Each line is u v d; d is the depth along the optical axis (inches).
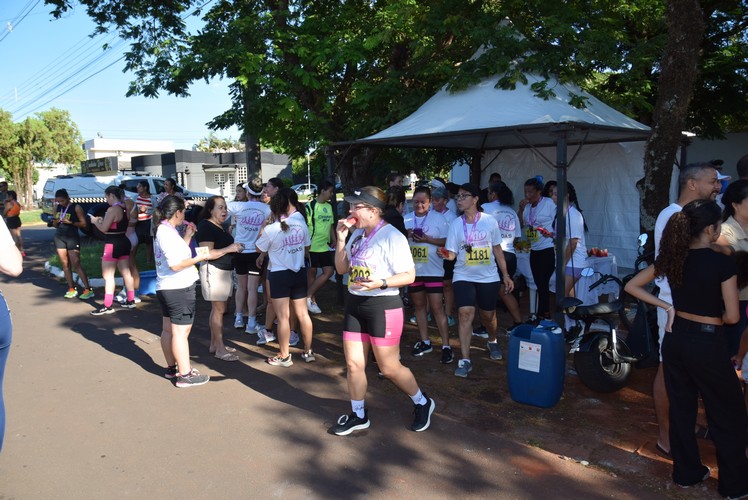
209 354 249.1
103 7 456.8
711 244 128.4
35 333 285.9
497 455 156.5
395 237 157.5
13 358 246.5
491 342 233.6
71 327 296.5
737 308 124.5
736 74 474.6
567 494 136.8
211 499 137.4
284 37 423.8
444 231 232.7
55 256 547.8
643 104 400.8
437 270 227.6
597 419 177.9
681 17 258.5
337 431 169.0
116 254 326.0
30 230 987.3
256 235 280.1
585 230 273.0
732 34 492.4
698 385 130.0
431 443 164.1
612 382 193.3
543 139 375.6
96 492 141.0
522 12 392.5
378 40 390.9
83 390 208.5
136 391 207.2
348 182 496.7
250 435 171.0
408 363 232.4
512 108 286.5
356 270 159.8
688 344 128.0
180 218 202.2
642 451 156.4
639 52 392.2
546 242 263.9
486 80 322.3
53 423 180.7
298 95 462.3
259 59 399.9
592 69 367.9
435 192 240.2
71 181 797.2
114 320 310.7
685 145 343.6
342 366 232.7
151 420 182.4
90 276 423.5
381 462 153.7
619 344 191.5
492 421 177.8
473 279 213.8
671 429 137.3
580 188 389.1
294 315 257.0
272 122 448.5
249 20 420.2
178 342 207.0
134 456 158.9
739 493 130.7
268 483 144.3
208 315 323.0
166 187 467.8
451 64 383.2
